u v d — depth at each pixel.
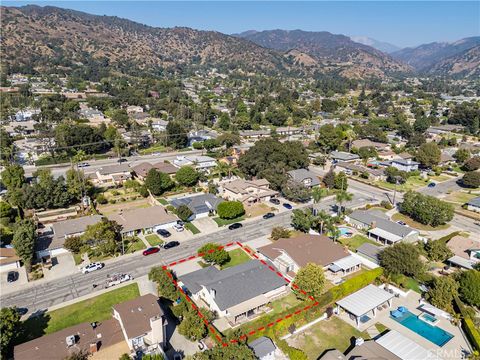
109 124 176.75
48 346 42.50
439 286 55.69
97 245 71.25
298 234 79.56
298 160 117.12
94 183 109.62
